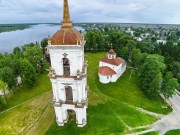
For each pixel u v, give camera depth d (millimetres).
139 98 68688
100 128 50094
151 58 78188
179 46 138875
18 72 72438
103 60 84062
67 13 39875
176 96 73688
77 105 45781
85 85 47906
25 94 67875
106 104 61406
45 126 50250
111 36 128125
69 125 49688
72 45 39469
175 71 98000
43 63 87500
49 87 72438
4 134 48312
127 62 105438
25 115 55188
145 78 71625
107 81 77875
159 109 63438
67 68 44000
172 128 54094
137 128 52375
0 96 58438
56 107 46938
